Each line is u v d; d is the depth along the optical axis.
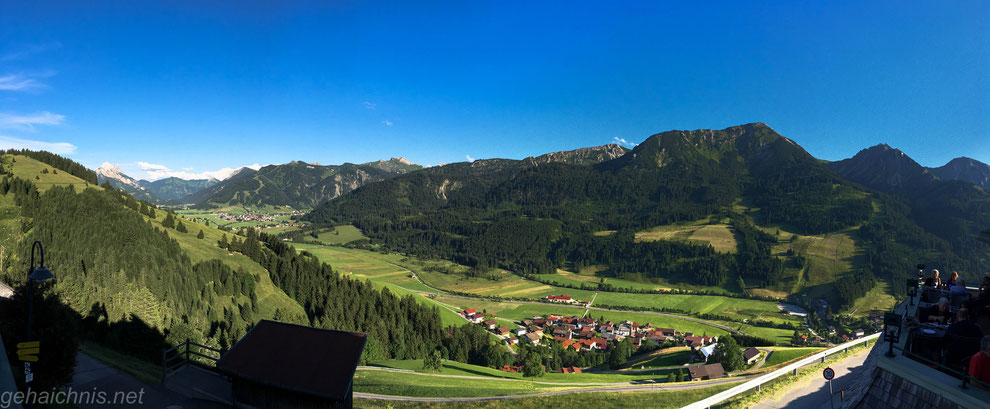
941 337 10.46
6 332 17.44
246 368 19.06
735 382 46.22
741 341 140.00
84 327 40.88
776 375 31.64
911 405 10.48
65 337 18.30
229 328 96.00
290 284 139.25
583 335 173.25
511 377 69.25
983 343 8.73
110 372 22.16
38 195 126.06
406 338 118.38
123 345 38.59
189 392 20.59
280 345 19.69
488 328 174.12
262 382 18.53
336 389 17.83
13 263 91.38
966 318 10.57
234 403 19.52
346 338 19.53
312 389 17.97
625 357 115.00
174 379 21.92
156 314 72.81
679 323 193.62
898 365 10.64
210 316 103.00
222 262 127.12
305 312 132.00
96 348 28.06
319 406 18.08
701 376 65.00
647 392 41.88
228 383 21.62
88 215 120.38
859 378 23.36
